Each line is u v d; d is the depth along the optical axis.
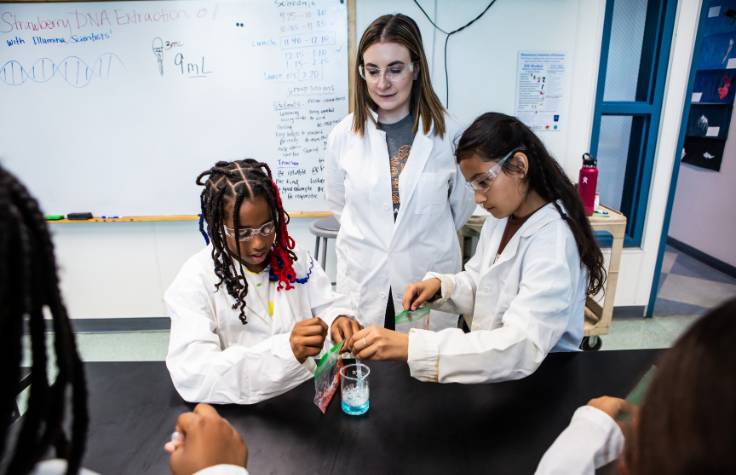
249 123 2.57
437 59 2.51
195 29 2.42
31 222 0.38
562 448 0.66
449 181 1.81
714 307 0.35
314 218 2.74
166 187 2.67
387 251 1.75
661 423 0.32
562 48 2.49
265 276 1.22
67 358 0.42
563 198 1.15
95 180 2.65
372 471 0.83
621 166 2.91
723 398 0.29
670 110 2.60
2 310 0.34
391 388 1.06
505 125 1.08
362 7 2.42
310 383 1.08
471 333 1.04
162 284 2.86
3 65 2.46
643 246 2.82
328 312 1.27
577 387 1.05
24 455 0.40
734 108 3.36
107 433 0.94
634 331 2.79
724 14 3.35
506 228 1.30
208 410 0.65
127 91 2.52
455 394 1.04
